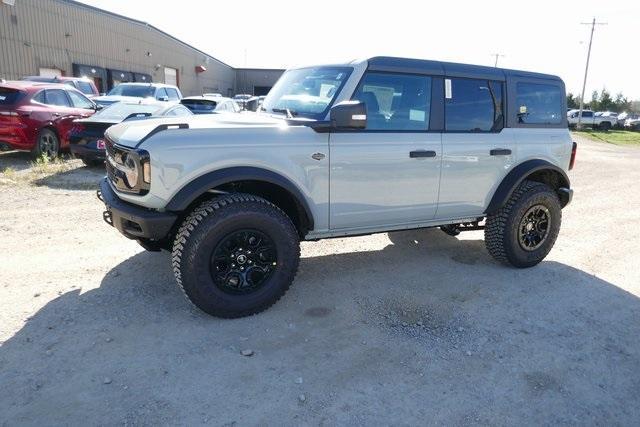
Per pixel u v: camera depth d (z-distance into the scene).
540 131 5.22
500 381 3.18
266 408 2.81
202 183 3.56
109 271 4.64
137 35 34.44
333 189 4.09
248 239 3.80
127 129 3.98
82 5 27.84
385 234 6.32
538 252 5.23
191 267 3.60
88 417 2.67
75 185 8.44
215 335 3.58
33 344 3.33
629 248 6.24
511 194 5.04
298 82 4.64
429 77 4.51
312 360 3.32
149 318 3.77
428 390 3.05
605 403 3.02
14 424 2.59
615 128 53.91
